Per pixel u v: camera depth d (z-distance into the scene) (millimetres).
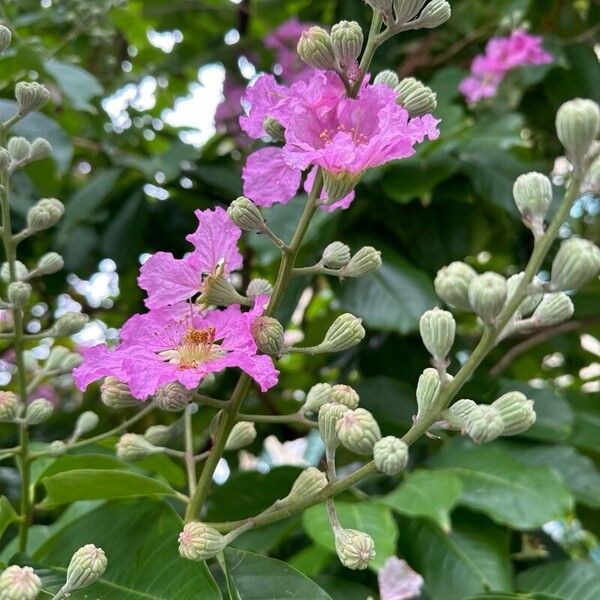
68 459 248
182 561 201
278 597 198
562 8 513
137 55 616
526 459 354
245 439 221
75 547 223
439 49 529
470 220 433
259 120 210
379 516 284
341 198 190
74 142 480
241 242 454
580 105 145
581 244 151
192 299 221
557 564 303
